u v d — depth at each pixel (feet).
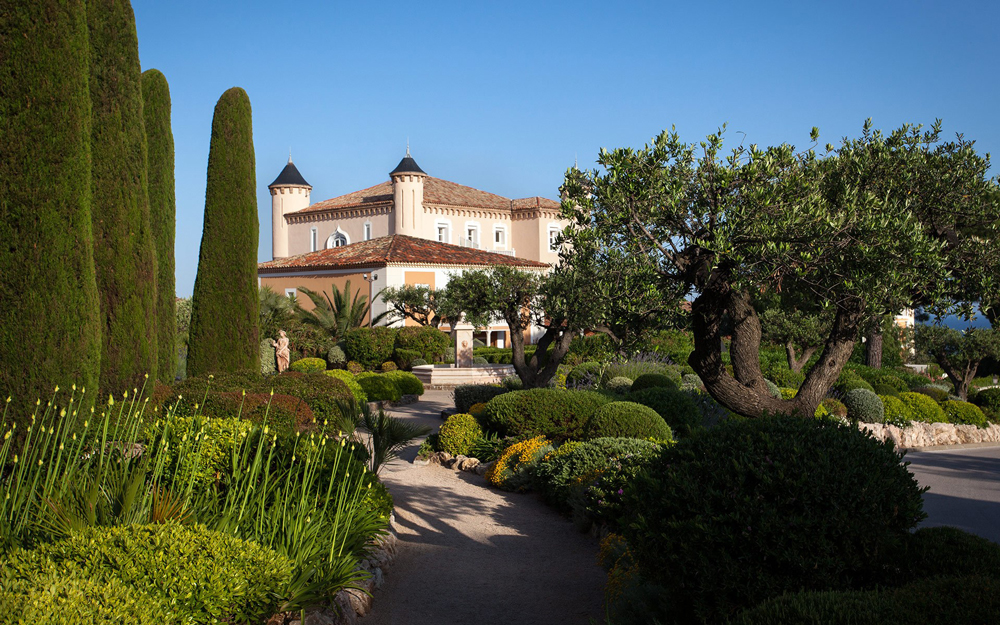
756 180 23.58
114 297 35.35
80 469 18.85
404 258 126.82
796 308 33.14
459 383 95.04
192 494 19.67
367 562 22.25
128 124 37.29
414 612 19.80
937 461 49.78
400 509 32.01
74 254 26.94
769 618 12.06
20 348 25.55
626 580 19.12
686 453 16.62
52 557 12.81
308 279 136.98
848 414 61.72
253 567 14.34
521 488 36.17
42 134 26.32
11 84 25.93
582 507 28.84
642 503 16.12
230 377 47.70
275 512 18.62
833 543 14.46
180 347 77.77
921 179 27.48
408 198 172.35
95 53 36.17
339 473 23.26
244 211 56.13
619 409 37.99
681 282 26.37
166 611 12.03
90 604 10.42
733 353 27.84
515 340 55.62
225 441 21.98
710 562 14.74
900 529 15.40
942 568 14.97
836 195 26.94
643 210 25.79
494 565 24.35
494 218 187.21
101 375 34.71
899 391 74.23
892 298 23.44
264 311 100.94
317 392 46.68
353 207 180.86
